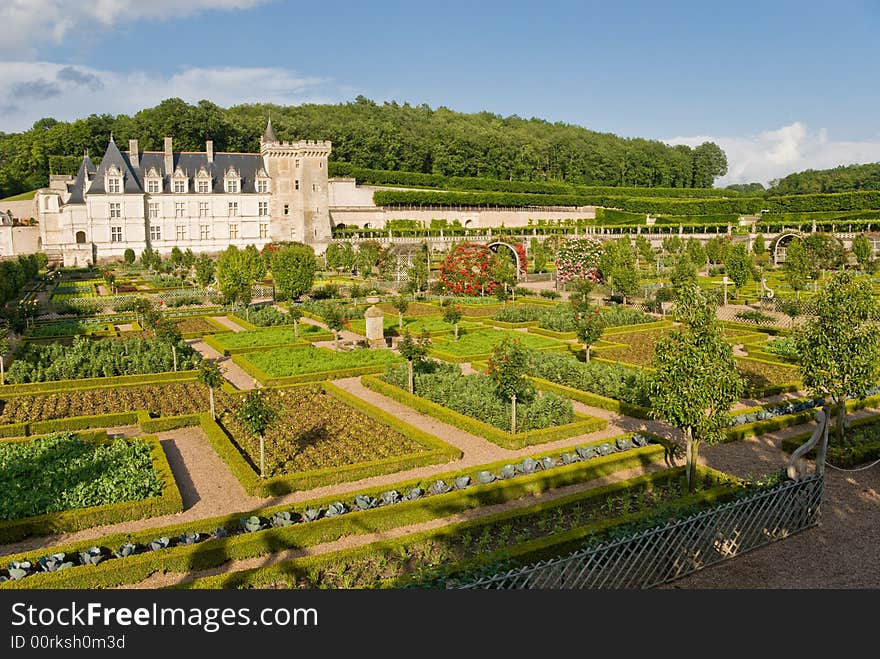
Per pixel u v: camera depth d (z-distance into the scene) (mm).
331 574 15000
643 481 19734
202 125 139250
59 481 19688
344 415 27156
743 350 40688
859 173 181875
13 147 158500
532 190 165625
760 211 146125
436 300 64688
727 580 14641
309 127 159750
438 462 22156
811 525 17328
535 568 12250
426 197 141250
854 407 27781
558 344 41094
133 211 107750
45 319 53781
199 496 19875
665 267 92438
